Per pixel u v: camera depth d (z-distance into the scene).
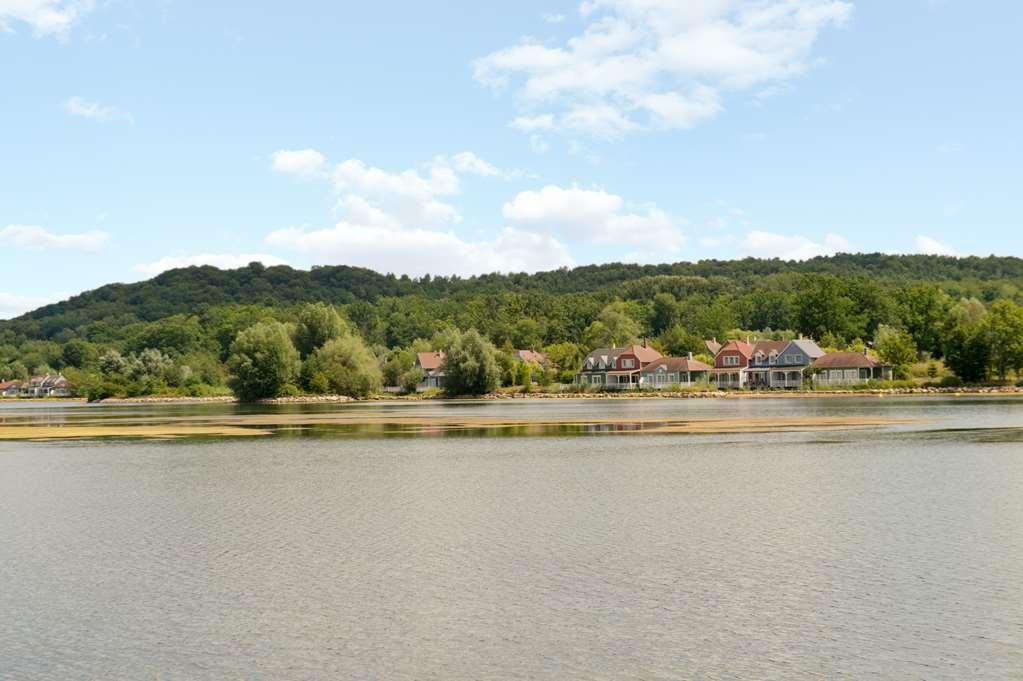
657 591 21.50
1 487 41.62
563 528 29.08
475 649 17.88
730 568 23.45
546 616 19.83
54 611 20.86
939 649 17.31
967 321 175.50
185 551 26.66
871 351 177.75
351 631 19.09
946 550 24.92
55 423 99.38
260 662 17.44
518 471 44.50
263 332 171.88
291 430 79.19
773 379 169.75
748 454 50.41
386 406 140.00
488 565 24.30
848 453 49.59
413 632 18.95
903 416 82.25
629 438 63.44
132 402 199.38
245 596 21.81
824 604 20.19
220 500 36.22
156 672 17.03
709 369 179.62
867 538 26.64
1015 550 24.80
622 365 189.25
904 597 20.59
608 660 17.12
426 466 47.41
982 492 34.62
